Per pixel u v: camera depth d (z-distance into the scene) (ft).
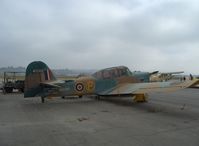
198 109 38.01
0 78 108.99
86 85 47.09
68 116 32.37
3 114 34.01
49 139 21.45
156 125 26.63
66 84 45.85
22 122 28.66
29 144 20.10
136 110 37.27
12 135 22.86
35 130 24.73
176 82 42.37
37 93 45.32
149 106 41.55
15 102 47.60
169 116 32.12
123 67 51.06
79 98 53.36
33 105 43.16
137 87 45.24
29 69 44.96
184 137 21.80
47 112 35.63
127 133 23.27
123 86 48.93
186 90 82.84
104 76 48.83
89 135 22.66
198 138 21.49
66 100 50.14
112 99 51.39
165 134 22.82
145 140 20.93
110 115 32.96
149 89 42.11
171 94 66.49
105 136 22.26
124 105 42.83
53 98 53.72
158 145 19.56
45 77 46.01
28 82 44.88
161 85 42.80
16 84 74.38
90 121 29.01
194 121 28.73
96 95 49.88
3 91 74.18
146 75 53.67
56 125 26.99
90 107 40.50
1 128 25.67
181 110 37.09
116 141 20.70
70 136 22.36
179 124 27.09
